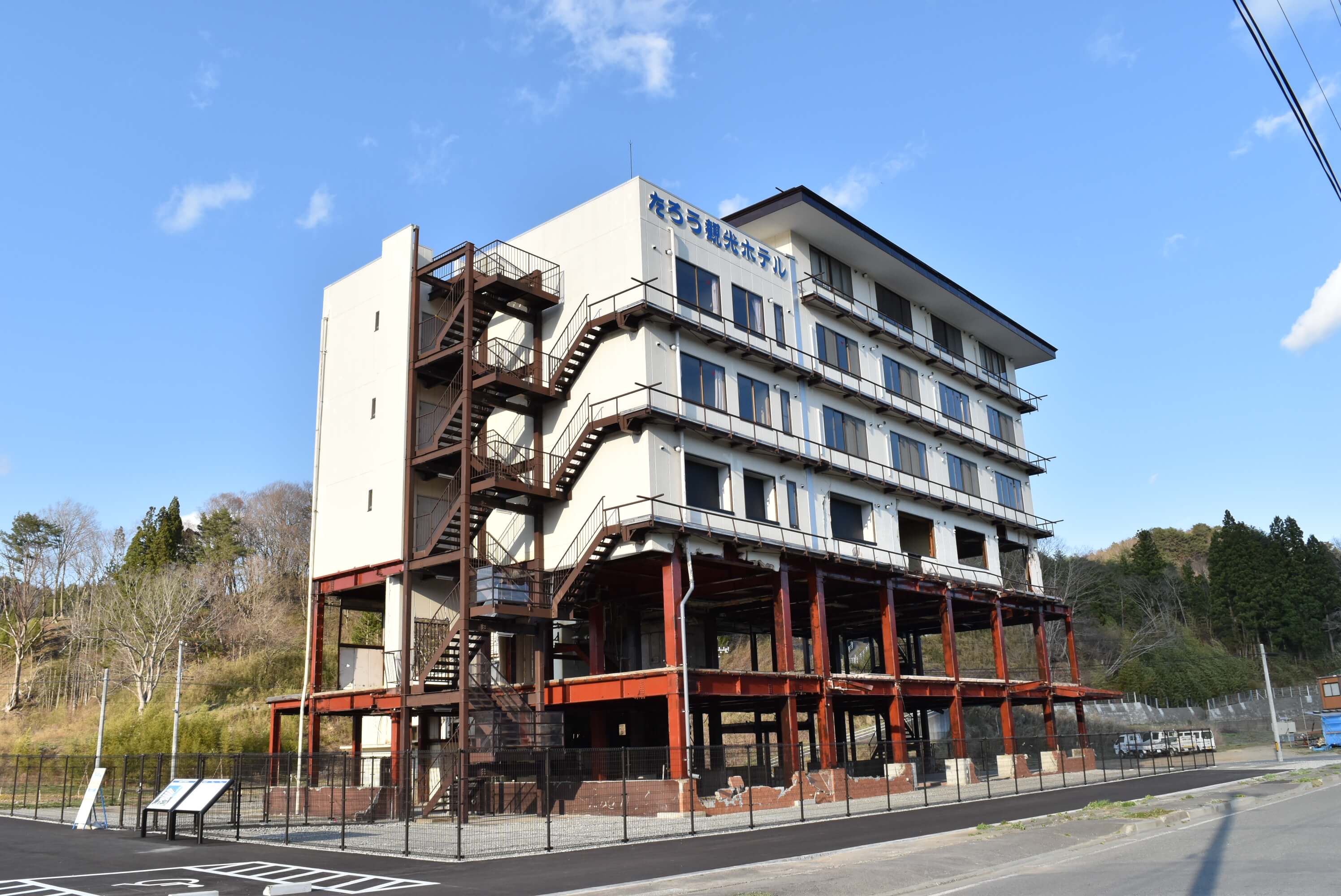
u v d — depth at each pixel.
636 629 46.47
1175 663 104.44
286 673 86.81
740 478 40.81
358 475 42.75
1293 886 13.71
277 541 117.88
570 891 16.17
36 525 113.12
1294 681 114.19
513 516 41.12
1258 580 120.81
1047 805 31.39
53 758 48.78
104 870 20.23
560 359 40.03
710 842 23.94
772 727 52.31
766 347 43.53
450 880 18.08
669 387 38.34
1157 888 14.23
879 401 50.44
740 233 43.97
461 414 38.34
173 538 110.25
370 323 44.22
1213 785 37.22
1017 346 64.62
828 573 43.81
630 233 38.94
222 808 38.66
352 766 41.25
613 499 37.53
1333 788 33.97
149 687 81.81
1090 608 112.19
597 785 33.50
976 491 58.22
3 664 97.75
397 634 40.16
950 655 49.78
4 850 24.44
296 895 16.28
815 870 17.70
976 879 17.05
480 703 35.66
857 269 52.22
